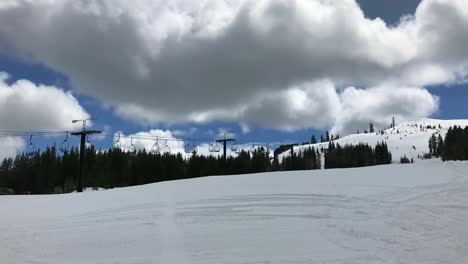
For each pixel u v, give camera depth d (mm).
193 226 12969
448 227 11594
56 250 11000
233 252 10086
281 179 21516
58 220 15078
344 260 9180
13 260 10188
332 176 21297
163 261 9625
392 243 10422
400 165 24422
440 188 16625
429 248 9883
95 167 67250
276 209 14742
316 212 14109
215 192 18859
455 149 50562
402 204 14539
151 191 20953
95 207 17422
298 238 11188
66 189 60094
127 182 68938
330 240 10898
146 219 14289
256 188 19156
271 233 11781
